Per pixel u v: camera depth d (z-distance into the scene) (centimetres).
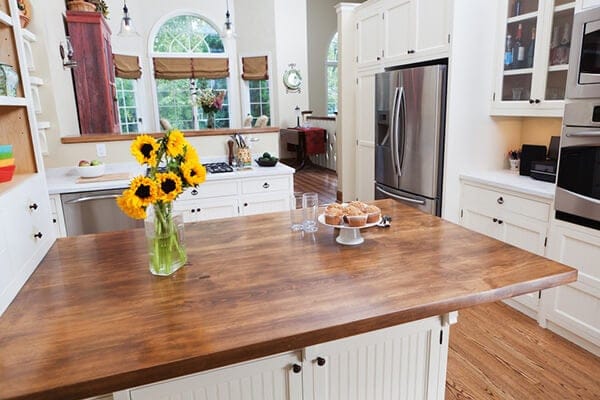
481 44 297
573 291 232
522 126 323
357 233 159
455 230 172
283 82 841
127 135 333
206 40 830
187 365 90
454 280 125
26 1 290
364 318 104
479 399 195
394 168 356
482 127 312
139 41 773
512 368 217
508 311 274
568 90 222
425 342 145
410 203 342
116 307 113
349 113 534
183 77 818
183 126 848
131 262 145
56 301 117
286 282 126
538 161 281
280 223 187
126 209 122
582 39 212
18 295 121
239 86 863
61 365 89
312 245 157
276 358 121
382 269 134
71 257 151
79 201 270
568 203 227
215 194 310
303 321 103
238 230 177
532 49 272
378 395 142
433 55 312
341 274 131
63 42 352
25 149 169
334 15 1030
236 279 129
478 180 292
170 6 786
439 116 305
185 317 107
